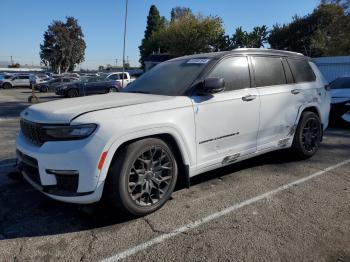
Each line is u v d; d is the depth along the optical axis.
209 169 4.37
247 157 4.85
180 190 4.52
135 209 3.62
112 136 3.38
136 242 3.27
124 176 3.50
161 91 4.35
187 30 40.03
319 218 3.71
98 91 23.36
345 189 4.54
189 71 4.48
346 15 30.22
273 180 4.88
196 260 2.97
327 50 33.47
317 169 5.38
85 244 3.25
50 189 3.50
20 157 3.90
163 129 3.76
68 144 3.38
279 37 48.50
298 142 5.62
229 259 2.98
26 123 3.87
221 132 4.37
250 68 4.89
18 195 4.42
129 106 3.67
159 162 3.83
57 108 3.71
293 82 5.55
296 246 3.17
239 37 37.62
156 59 41.72
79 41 77.31
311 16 45.22
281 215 3.78
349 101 9.03
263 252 3.08
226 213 3.84
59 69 75.75
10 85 39.84
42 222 3.69
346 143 7.24
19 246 3.23
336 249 3.12
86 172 3.34
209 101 4.22
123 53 17.20
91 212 3.71
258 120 4.83
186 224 3.60
